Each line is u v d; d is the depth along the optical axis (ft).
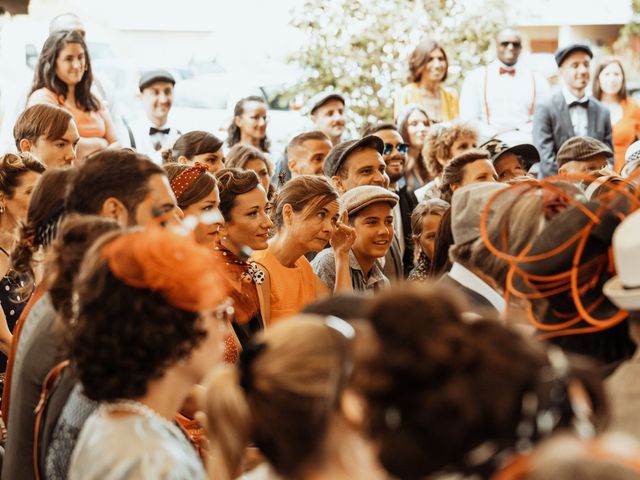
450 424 5.78
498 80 35.99
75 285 8.98
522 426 5.76
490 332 6.02
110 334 8.38
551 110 34.22
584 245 10.16
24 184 17.08
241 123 32.17
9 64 34.65
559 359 6.06
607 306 10.14
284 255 17.66
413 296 6.08
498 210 11.69
